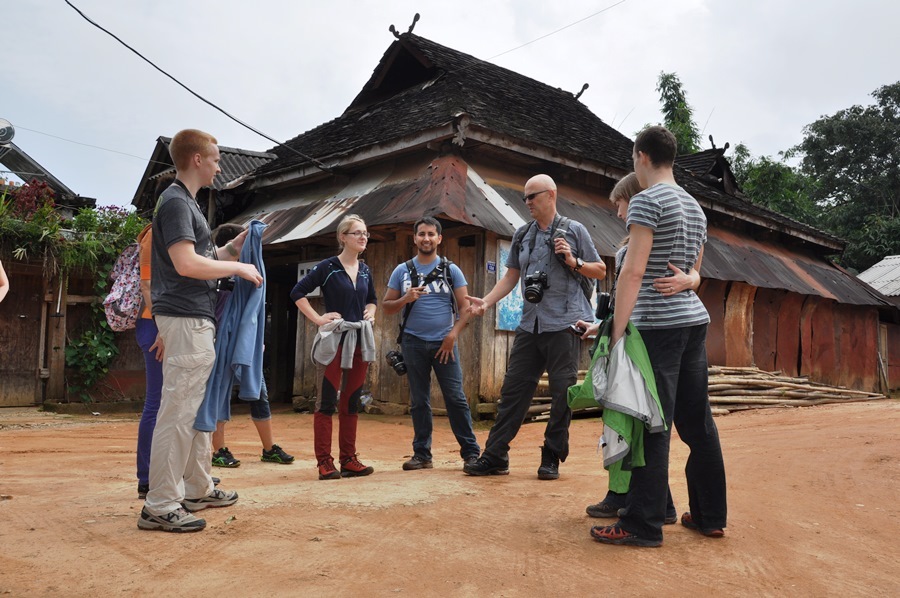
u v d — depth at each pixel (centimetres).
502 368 1009
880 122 3931
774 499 435
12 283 1127
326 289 525
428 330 560
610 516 375
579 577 284
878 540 349
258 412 617
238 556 303
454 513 381
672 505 375
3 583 268
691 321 332
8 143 1939
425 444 564
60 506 400
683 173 1736
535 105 1434
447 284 568
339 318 512
